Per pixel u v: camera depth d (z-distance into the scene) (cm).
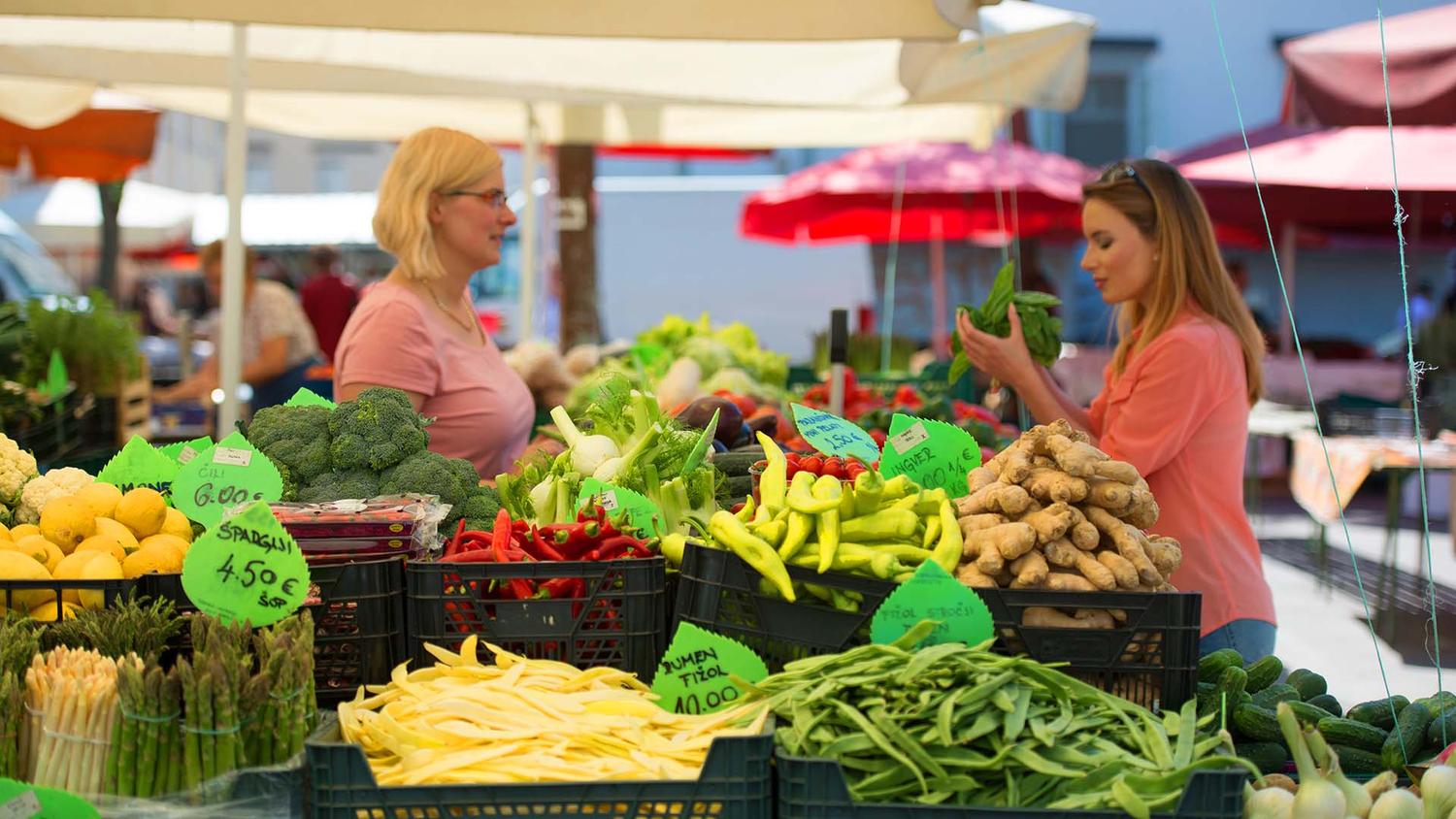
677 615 251
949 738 205
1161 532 376
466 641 246
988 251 1455
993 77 600
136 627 233
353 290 1091
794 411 283
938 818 197
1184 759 209
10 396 544
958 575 241
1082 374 1344
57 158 966
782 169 1599
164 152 1454
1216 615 371
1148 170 390
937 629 229
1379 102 447
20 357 639
